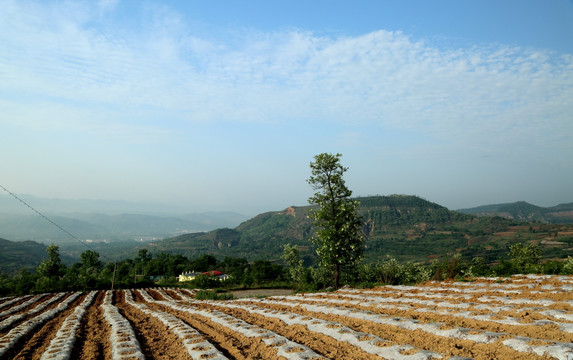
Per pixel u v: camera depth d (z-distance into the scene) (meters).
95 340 15.20
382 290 24.06
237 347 11.70
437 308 14.47
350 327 12.95
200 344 12.27
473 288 19.75
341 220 32.44
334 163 32.97
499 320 11.13
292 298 24.41
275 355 10.28
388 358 9.04
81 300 43.44
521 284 19.34
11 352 13.46
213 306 24.23
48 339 15.89
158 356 11.99
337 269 33.94
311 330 13.09
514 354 8.12
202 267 136.25
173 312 23.81
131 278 104.12
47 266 91.56
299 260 62.06
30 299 43.34
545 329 9.66
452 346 9.30
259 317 17.47
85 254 115.38
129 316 23.06
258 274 81.12
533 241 176.62
